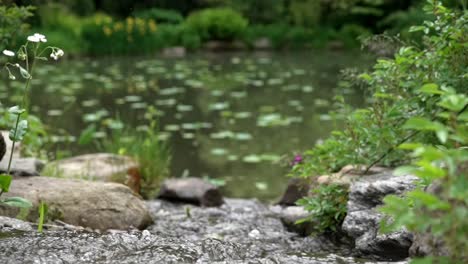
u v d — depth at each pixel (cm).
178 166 688
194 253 261
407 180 352
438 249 191
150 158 634
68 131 838
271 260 255
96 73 1418
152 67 1553
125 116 941
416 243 214
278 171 666
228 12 2200
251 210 506
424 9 368
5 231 283
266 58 1816
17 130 323
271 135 824
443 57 356
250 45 2147
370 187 354
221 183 616
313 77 1368
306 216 414
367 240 325
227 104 1041
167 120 920
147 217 420
